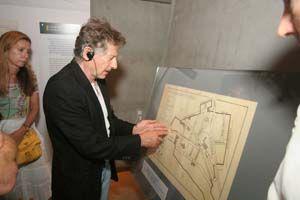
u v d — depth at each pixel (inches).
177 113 49.8
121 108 73.2
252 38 38.5
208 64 49.6
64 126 40.4
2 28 62.0
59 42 66.3
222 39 45.6
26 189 66.2
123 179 65.7
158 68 63.8
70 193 45.9
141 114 75.8
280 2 34.0
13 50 57.4
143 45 71.1
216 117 38.0
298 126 14.9
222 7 46.2
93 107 43.4
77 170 45.3
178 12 63.5
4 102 59.9
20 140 61.1
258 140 29.6
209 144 38.1
